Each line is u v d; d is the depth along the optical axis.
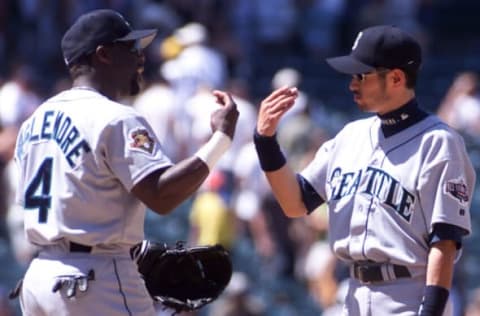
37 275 21.08
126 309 21.00
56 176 20.98
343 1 64.81
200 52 51.06
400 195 21.12
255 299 46.59
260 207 47.56
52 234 20.92
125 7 61.25
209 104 48.41
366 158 21.55
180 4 60.75
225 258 22.30
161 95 48.88
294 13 64.12
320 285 45.03
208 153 20.95
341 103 59.72
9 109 50.94
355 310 21.59
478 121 52.59
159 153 20.80
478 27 68.44
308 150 47.62
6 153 49.97
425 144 21.17
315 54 63.88
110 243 20.95
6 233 49.25
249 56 62.53
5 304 43.62
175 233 48.69
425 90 60.75
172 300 22.38
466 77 53.56
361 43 21.53
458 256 21.39
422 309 20.78
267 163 22.16
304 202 22.42
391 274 21.19
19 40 62.53
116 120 20.77
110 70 21.31
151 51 57.72
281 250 47.75
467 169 21.52
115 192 20.91
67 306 20.80
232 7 63.53
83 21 21.38
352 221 21.45
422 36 64.69
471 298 46.22
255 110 55.88
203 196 45.72
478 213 49.59
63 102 21.25
